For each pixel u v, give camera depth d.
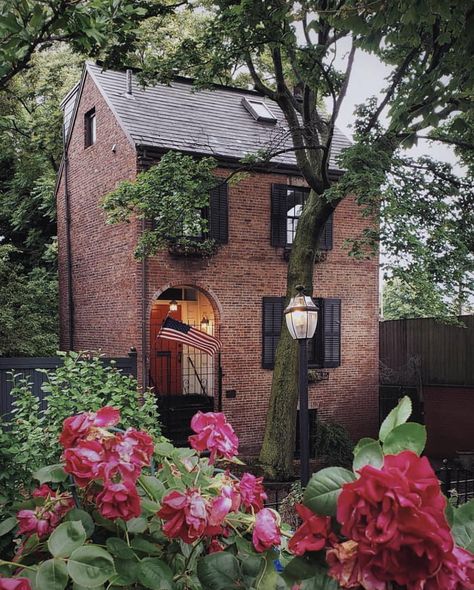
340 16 6.10
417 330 19.97
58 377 7.36
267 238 15.92
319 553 1.28
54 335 16.27
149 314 14.34
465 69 6.49
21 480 3.65
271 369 15.90
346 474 1.27
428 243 11.39
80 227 17.53
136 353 13.94
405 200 11.02
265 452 13.32
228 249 15.36
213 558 1.56
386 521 1.06
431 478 1.14
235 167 15.41
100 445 1.60
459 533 1.30
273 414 13.39
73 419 1.72
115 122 15.20
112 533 1.78
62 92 21.12
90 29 3.93
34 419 6.20
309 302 8.11
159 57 12.56
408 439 1.33
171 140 14.80
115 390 7.34
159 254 14.44
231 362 15.38
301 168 13.02
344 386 17.20
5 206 21.38
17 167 20.33
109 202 12.77
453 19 5.42
